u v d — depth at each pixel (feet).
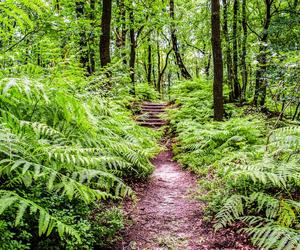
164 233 14.16
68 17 34.27
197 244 13.16
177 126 39.42
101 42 30.71
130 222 14.70
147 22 45.42
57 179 11.57
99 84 23.09
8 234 8.42
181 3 68.08
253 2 53.26
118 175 19.52
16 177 9.51
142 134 25.18
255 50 44.57
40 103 13.30
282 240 10.68
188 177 24.07
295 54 26.78
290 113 36.22
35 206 8.33
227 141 26.45
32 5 10.50
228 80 52.44
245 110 41.47
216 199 16.17
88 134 15.07
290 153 17.22
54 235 10.34
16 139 9.75
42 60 23.66
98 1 39.47
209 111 42.63
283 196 14.99
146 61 102.32
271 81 30.63
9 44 21.13
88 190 10.33
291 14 40.93
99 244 11.91
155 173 25.90
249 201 14.96
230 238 13.19
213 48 35.12
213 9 34.37
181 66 70.18
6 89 9.53
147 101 62.49
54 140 12.82
